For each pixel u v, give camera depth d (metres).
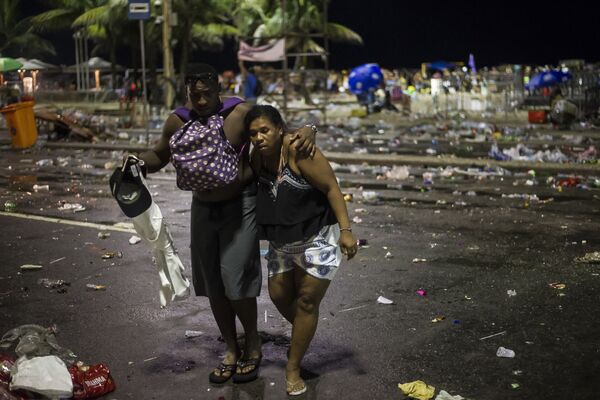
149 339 5.64
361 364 5.11
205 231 4.70
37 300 6.58
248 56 22.47
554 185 12.39
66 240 8.80
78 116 21.44
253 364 4.93
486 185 12.56
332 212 4.55
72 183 13.44
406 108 29.89
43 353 5.14
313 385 4.80
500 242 8.47
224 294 4.86
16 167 15.80
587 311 6.06
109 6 38.34
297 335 4.62
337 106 34.47
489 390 4.67
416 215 10.08
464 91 39.19
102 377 4.73
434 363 5.10
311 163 4.40
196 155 4.39
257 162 4.61
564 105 22.22
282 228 4.52
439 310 6.17
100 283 7.05
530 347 5.34
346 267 7.50
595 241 8.45
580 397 4.56
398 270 7.37
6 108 19.38
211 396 4.69
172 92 30.34
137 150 18.44
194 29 44.69
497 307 6.21
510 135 20.23
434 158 15.27
